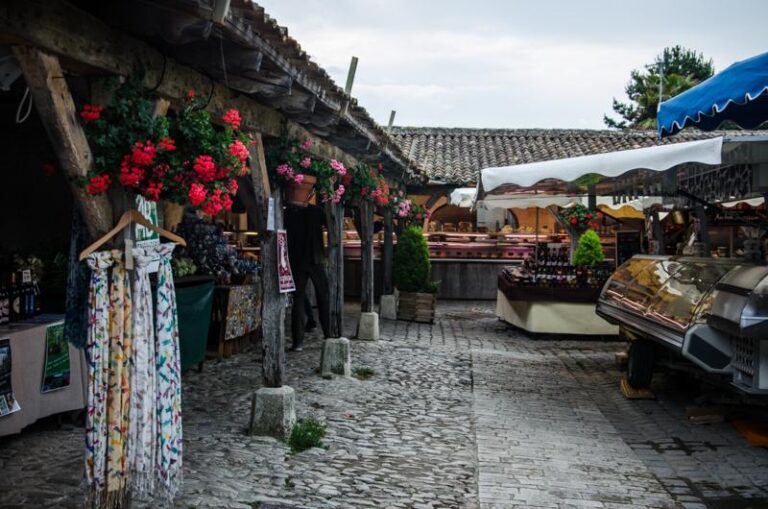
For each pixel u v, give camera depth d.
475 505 5.22
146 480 3.97
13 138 8.28
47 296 7.01
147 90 4.18
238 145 4.11
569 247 17.78
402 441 6.77
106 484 3.81
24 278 6.17
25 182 8.34
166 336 4.17
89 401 3.78
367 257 12.73
